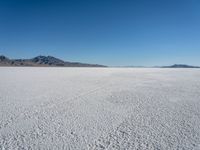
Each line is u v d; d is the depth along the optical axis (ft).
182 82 60.08
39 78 69.72
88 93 38.91
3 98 33.19
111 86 49.55
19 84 51.72
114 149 15.29
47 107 27.43
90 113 24.79
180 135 18.03
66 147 15.52
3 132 18.29
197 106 28.86
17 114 23.81
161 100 32.78
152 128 19.79
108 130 19.17
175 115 24.21
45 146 15.64
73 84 53.11
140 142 16.55
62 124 20.62
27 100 31.83
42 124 20.51
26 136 17.47
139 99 33.47
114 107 27.91
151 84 54.39
